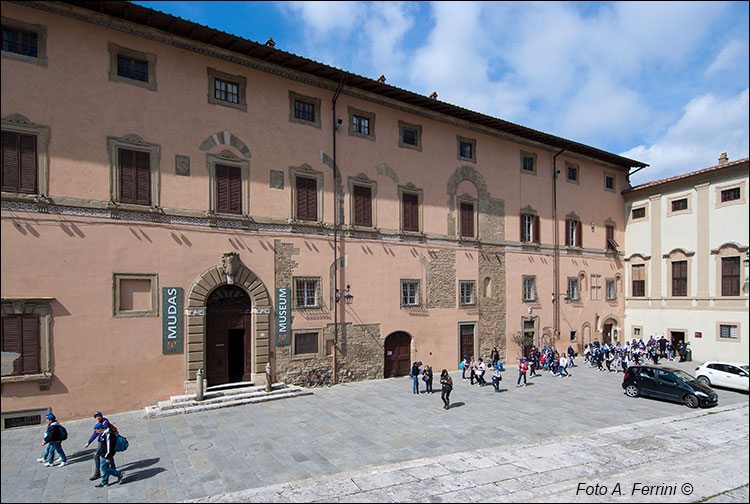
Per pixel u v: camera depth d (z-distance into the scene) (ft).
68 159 53.36
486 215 91.61
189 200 60.85
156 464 38.78
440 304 84.07
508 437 46.75
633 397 66.13
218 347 63.21
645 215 112.57
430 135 84.99
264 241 66.18
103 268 54.65
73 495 33.01
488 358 90.07
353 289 74.13
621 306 114.83
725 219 95.55
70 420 51.75
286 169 68.80
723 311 95.04
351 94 75.46
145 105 58.54
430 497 31.73
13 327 49.67
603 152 108.37
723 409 59.52
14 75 51.19
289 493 32.37
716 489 33.58
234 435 46.32
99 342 53.98
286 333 67.36
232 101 65.46
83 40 55.06
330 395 64.23
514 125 91.76
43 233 51.55
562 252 103.76
